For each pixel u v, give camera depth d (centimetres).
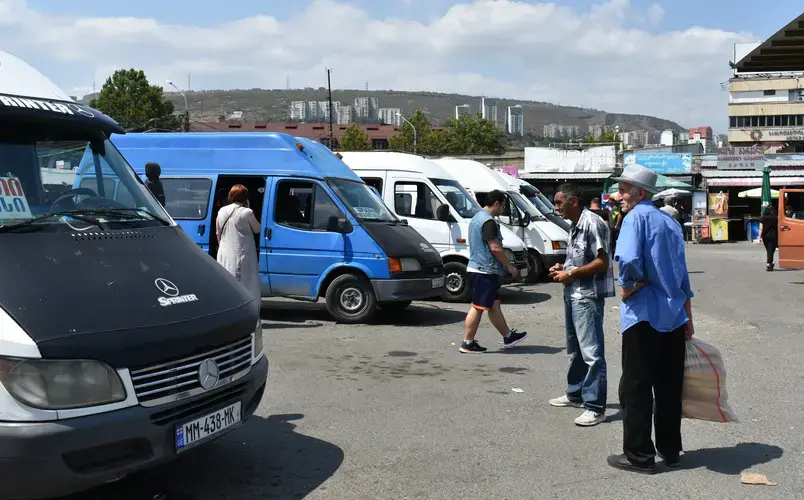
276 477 493
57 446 357
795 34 1309
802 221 1773
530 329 1090
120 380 380
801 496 465
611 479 494
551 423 619
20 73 519
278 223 1120
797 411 654
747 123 8038
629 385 508
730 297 1471
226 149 1157
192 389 413
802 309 1302
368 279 1095
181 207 1150
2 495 358
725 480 493
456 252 1364
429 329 1074
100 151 532
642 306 500
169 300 428
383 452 544
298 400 682
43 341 364
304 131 11788
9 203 447
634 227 499
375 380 762
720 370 525
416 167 1413
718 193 4022
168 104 6800
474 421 622
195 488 473
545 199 2112
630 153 4766
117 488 471
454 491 472
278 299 1381
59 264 414
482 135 10656
